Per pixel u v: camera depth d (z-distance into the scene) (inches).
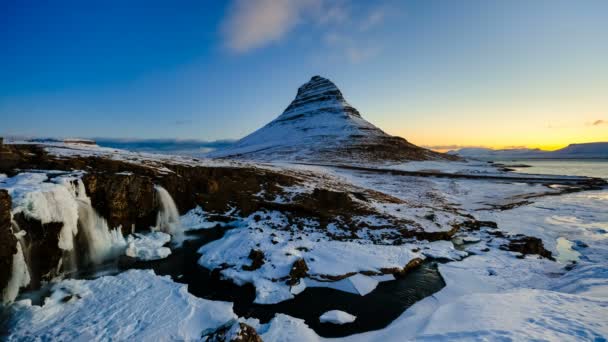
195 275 547.5
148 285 478.0
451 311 398.9
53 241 495.5
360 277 539.5
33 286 455.5
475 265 625.3
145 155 1235.2
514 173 2866.6
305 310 442.3
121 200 676.1
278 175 1289.4
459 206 1305.4
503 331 320.5
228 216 869.8
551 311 366.3
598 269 535.8
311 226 828.0
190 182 957.8
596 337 298.0
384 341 367.2
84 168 778.2
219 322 392.5
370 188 1560.0
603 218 1123.9
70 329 361.7
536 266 624.7
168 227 798.5
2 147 713.0
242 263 558.9
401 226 842.8
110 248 634.2
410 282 545.0
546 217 1136.8
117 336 352.8
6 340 339.6
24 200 460.4
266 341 357.1
